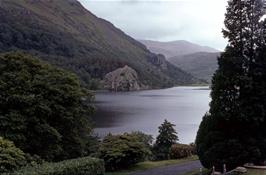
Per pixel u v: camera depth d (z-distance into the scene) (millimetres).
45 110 23844
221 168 23938
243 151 23422
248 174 21422
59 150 24828
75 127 27172
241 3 24109
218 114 23812
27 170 16641
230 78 23469
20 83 24750
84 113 28578
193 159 34531
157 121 79750
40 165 17953
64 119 25734
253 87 23141
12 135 22031
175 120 82500
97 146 30234
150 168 29422
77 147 27094
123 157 28141
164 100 156000
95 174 19969
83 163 19141
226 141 23859
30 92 24609
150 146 37875
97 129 65375
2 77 24688
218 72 24125
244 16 24078
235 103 23266
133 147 28828
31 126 23531
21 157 17953
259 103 23062
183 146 36594
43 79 25828
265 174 21453
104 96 186750
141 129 66000
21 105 23469
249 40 23875
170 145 37688
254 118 22969
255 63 23422
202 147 25062
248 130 23938
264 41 23578
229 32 24422
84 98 29078
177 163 32188
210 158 24250
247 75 23391
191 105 129625
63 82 27312
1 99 23109
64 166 17984
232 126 24250
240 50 24016
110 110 107062
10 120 22359
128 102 142125
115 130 64125
